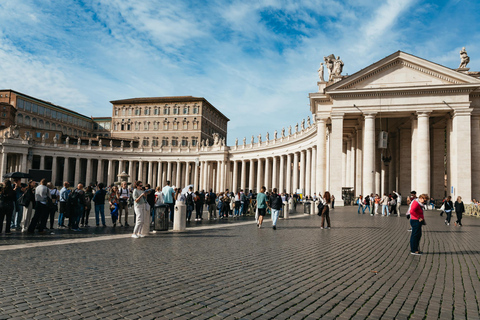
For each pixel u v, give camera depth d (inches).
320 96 1642.5
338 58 1662.2
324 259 391.5
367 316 222.4
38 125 3782.0
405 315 225.1
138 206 541.3
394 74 1482.5
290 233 621.0
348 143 1998.0
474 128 1460.4
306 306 237.8
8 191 541.0
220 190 3075.8
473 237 596.7
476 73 1508.4
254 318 214.5
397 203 1047.6
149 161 3474.4
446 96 1429.6
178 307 230.2
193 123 4003.4
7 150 2947.8
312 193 1979.6
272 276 313.6
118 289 266.1
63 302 235.6
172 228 695.1
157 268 335.3
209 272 323.3
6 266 331.6
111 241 496.7
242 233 614.2
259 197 717.9
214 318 213.2
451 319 221.0
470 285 295.9
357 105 1498.5
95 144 3740.2
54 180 3166.8
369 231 657.0
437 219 973.2
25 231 576.7
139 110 4185.5
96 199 682.2
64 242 477.4
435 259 400.8
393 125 1803.6
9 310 219.3
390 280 308.2
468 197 1381.6
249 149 2888.8
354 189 1736.0
